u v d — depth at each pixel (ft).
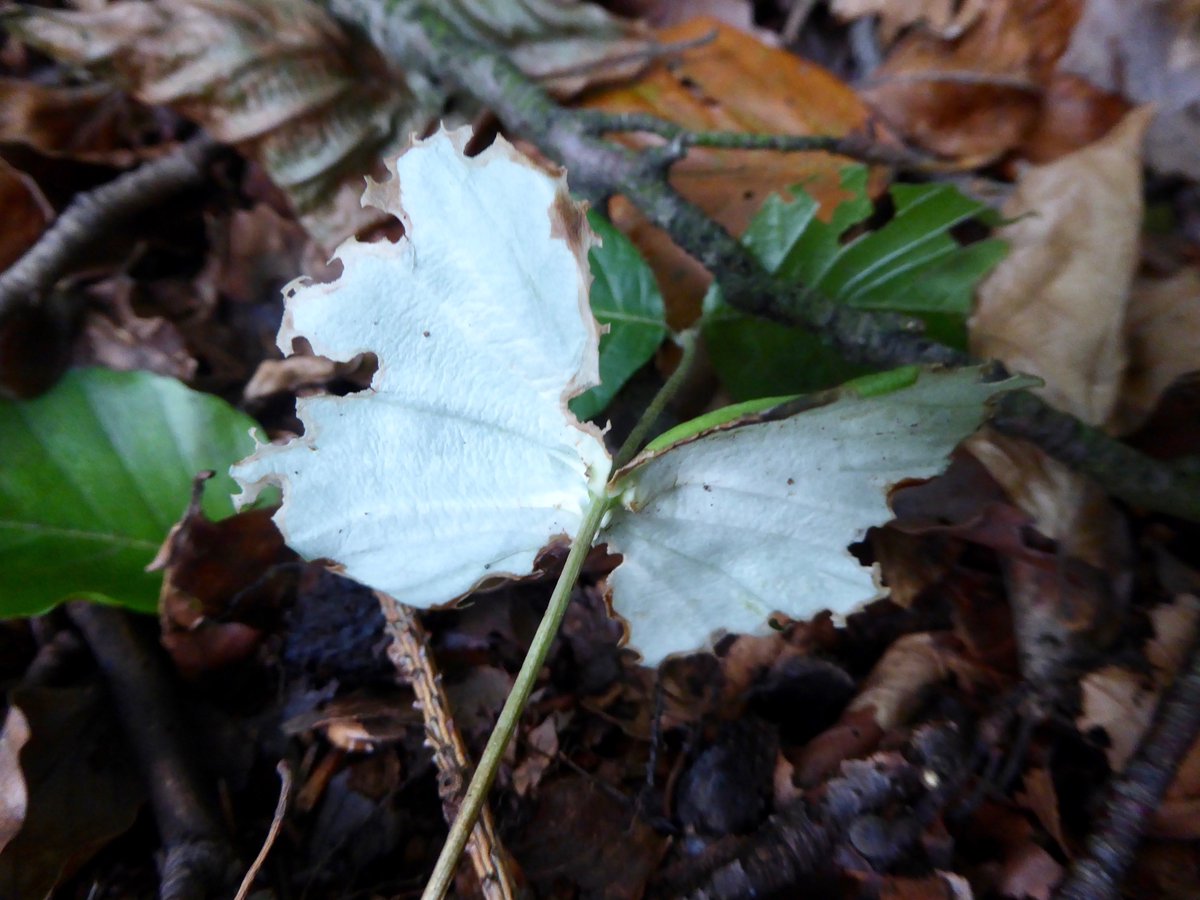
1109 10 0.35
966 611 0.26
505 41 0.35
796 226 0.29
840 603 0.21
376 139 0.32
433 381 0.18
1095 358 0.27
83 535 0.24
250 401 0.29
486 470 0.19
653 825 0.22
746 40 0.37
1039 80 0.37
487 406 0.18
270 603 0.24
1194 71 0.34
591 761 0.23
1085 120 0.36
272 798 0.22
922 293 0.29
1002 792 0.22
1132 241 0.28
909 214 0.29
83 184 0.32
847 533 0.19
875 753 0.22
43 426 0.25
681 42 0.35
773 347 0.28
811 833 0.20
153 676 0.23
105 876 0.21
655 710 0.23
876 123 0.37
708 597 0.21
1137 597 0.26
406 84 0.33
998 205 0.33
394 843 0.22
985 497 0.26
